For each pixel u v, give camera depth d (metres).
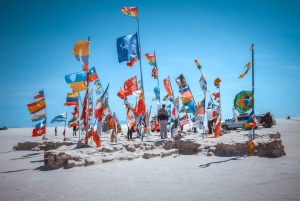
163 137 13.28
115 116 13.30
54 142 14.05
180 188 5.25
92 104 12.37
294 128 27.16
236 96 9.72
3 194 5.32
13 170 8.39
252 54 9.90
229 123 29.88
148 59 14.38
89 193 5.14
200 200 4.42
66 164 8.30
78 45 11.61
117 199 4.67
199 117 11.76
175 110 13.98
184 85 12.81
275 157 8.57
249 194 4.64
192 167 7.47
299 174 6.10
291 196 4.45
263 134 12.23
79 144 11.68
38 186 5.91
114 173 7.00
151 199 4.59
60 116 16.52
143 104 12.56
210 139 11.11
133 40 12.63
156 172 6.96
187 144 10.56
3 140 25.58
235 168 7.04
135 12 13.02
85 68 11.82
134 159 9.15
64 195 5.08
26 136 33.72
